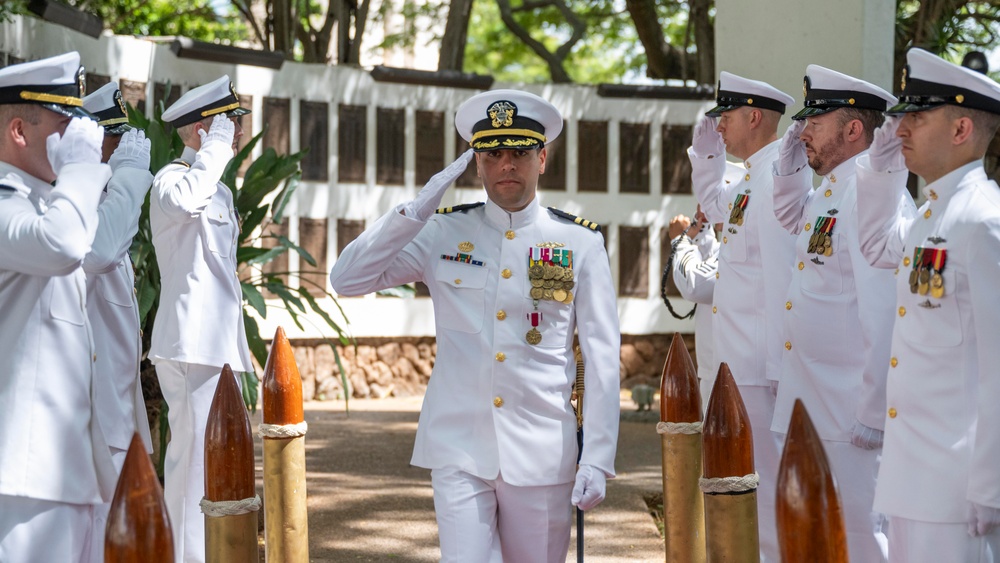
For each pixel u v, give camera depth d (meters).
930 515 3.04
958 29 10.46
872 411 3.82
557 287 3.41
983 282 2.96
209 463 2.82
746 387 4.59
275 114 10.52
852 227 3.95
